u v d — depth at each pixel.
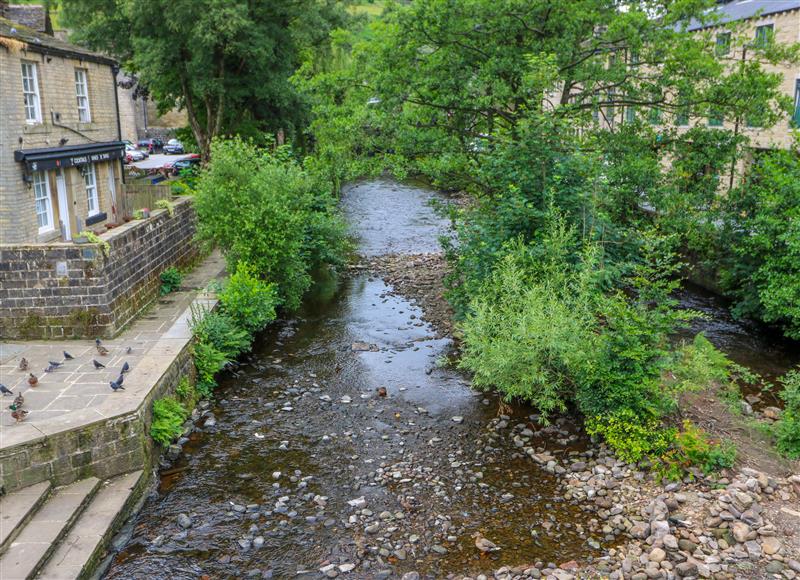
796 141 15.95
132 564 7.50
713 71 15.47
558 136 13.02
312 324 15.99
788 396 10.09
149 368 10.48
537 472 9.47
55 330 12.19
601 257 11.70
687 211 15.88
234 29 25.78
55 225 19.03
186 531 8.12
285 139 38.44
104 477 8.70
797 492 8.57
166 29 27.23
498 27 16.78
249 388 12.33
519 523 8.29
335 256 20.66
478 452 10.02
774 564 7.22
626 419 9.65
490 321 11.01
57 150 18.64
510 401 11.67
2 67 16.34
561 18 16.53
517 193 12.62
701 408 10.76
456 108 17.25
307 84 19.03
